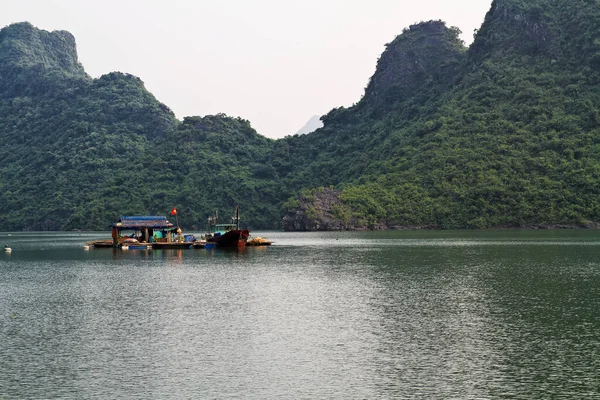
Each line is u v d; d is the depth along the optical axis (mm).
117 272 83438
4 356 38656
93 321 48438
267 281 70625
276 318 48500
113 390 32375
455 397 30688
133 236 148125
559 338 41094
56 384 33375
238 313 50844
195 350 39406
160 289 65375
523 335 41969
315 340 41375
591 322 45625
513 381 32781
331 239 167000
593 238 144625
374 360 36719
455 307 51906
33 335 43969
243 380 33562
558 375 33625
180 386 32812
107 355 38594
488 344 39781
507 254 99750
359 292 60625
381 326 45094
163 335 43406
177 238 144000
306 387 32312
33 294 62969
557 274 71812
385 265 85750
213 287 66250
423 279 69250
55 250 136000
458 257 95750
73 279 75688
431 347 39281
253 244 143125
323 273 77500
